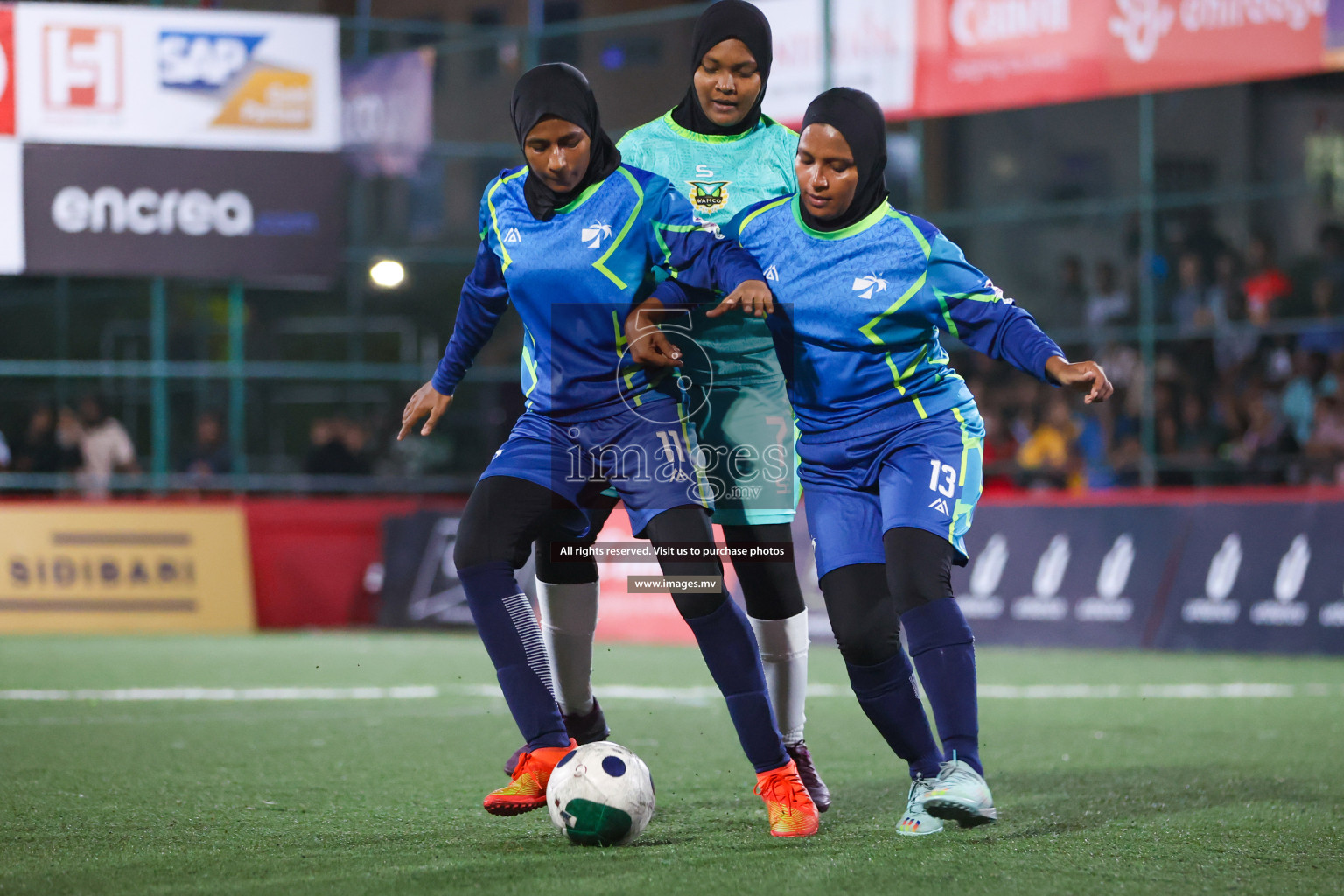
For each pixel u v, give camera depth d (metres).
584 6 59.69
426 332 60.56
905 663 13.55
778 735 13.70
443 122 59.56
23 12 43.78
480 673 30.48
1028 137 71.12
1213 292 47.69
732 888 11.18
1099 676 29.25
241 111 45.31
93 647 36.53
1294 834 13.41
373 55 48.78
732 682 13.46
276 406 59.91
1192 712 23.50
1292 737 20.62
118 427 48.28
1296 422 43.06
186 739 20.44
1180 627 34.47
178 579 42.16
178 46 44.78
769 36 14.88
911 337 13.55
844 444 13.69
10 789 16.17
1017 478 45.19
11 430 53.44
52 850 12.80
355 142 47.22
